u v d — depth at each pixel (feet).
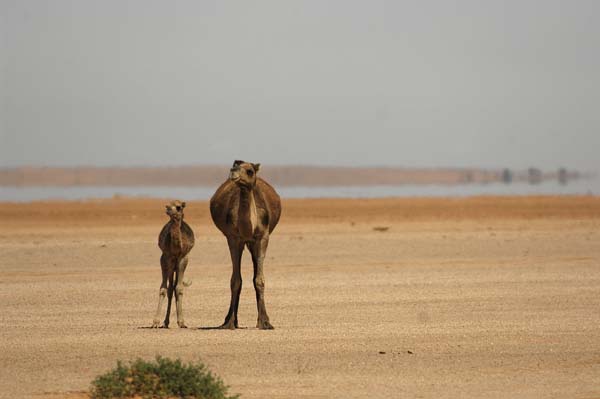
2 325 230.68
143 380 152.87
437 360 187.93
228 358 186.91
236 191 218.59
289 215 613.93
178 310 225.76
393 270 363.97
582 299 282.56
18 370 175.63
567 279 334.65
